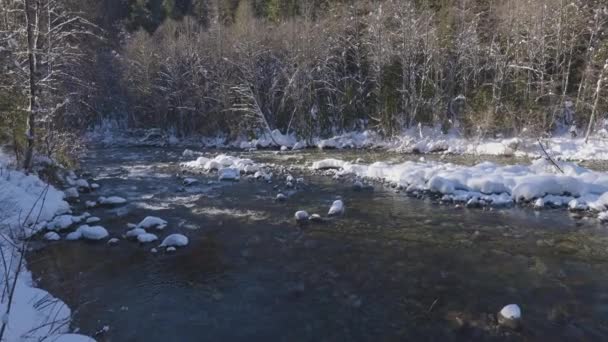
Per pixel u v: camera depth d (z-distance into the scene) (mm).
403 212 12977
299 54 33469
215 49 36625
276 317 7188
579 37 29078
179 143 36406
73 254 9938
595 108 25234
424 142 27625
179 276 8812
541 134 26375
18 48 14641
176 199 15078
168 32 42406
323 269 9039
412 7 33781
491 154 24641
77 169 20547
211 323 7027
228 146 33438
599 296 7586
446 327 6734
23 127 15602
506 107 28234
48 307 7129
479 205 13367
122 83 39781
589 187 13398
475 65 30672
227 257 9766
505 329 6625
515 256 9469
